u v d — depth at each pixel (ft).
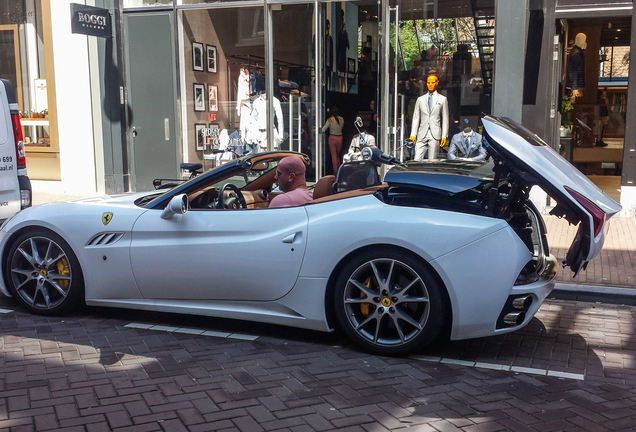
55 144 41.09
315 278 14.14
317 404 11.27
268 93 37.68
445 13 33.65
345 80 36.22
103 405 11.12
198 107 38.88
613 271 21.74
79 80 39.50
